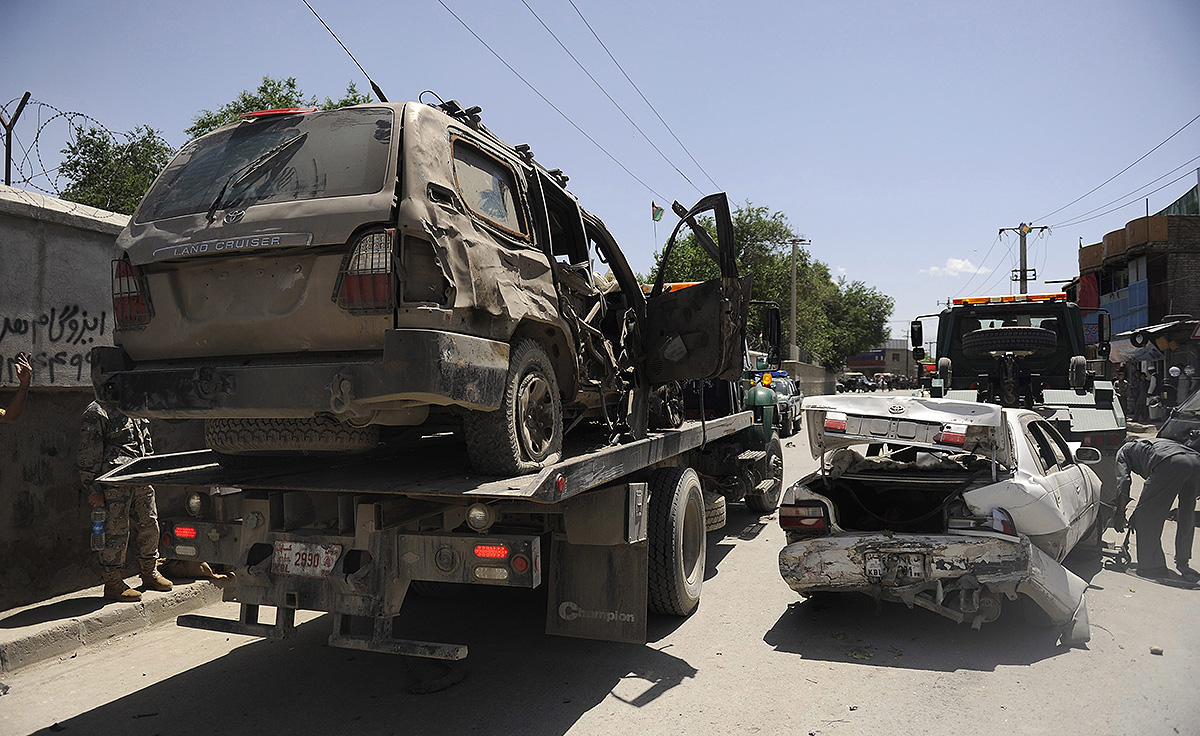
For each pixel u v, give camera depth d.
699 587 5.64
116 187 23.38
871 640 4.88
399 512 3.73
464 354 3.41
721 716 3.77
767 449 9.39
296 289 3.53
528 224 4.52
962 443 4.82
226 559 3.97
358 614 3.64
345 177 3.60
